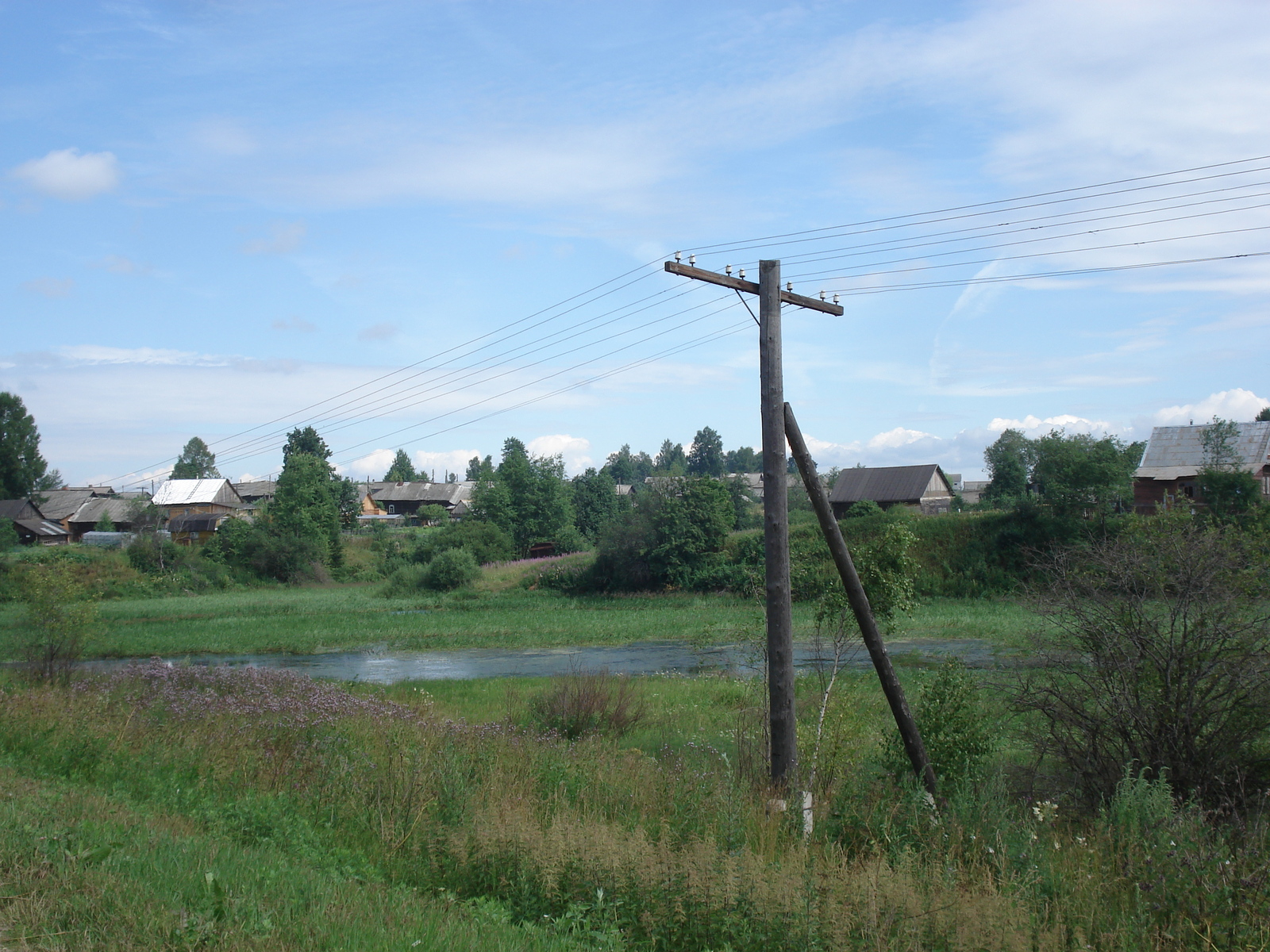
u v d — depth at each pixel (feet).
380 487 440.04
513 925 21.25
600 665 100.07
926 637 108.17
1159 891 22.82
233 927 17.03
